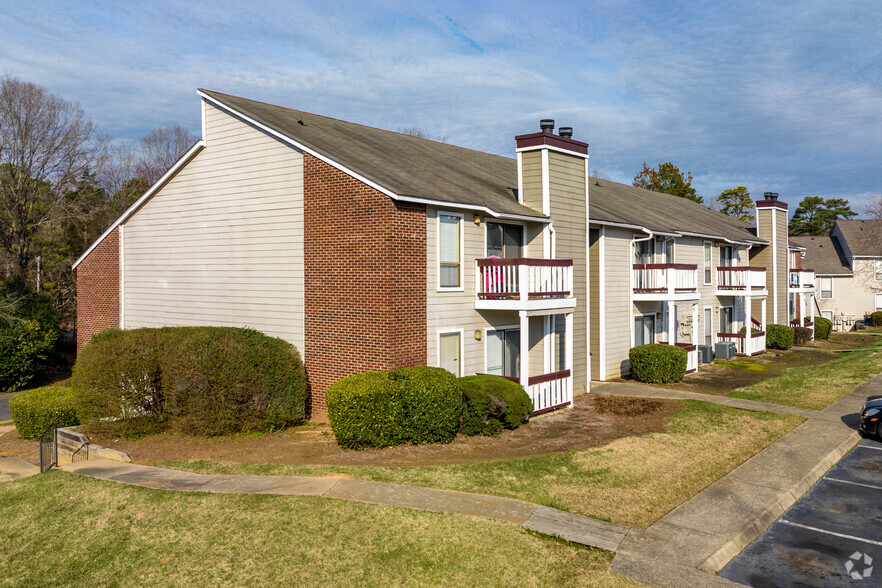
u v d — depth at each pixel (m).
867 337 39.09
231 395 13.63
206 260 17.98
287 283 15.99
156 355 14.11
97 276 21.38
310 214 15.41
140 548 8.28
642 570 7.61
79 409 14.07
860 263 47.72
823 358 28.05
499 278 15.79
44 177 34.44
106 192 46.03
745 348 28.48
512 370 17.41
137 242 20.05
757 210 32.91
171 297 19.02
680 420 15.32
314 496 9.68
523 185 17.50
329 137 17.28
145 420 13.96
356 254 14.45
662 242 25.03
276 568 7.66
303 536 8.38
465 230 15.75
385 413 12.54
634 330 23.14
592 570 7.61
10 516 9.50
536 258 16.94
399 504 9.35
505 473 10.93
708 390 19.77
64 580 7.61
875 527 9.46
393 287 13.89
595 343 21.20
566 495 9.98
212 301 17.84
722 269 29.11
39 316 26.16
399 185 14.30
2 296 25.94
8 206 32.91
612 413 16.20
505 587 7.26
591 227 20.72
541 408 15.98
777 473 11.48
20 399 16.39
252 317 16.84
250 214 16.78
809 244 52.78
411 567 7.65
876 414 14.24
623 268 22.12
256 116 16.52
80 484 10.66
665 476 11.09
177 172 18.61
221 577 7.52
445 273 15.30
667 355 20.78
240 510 9.21
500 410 13.79
